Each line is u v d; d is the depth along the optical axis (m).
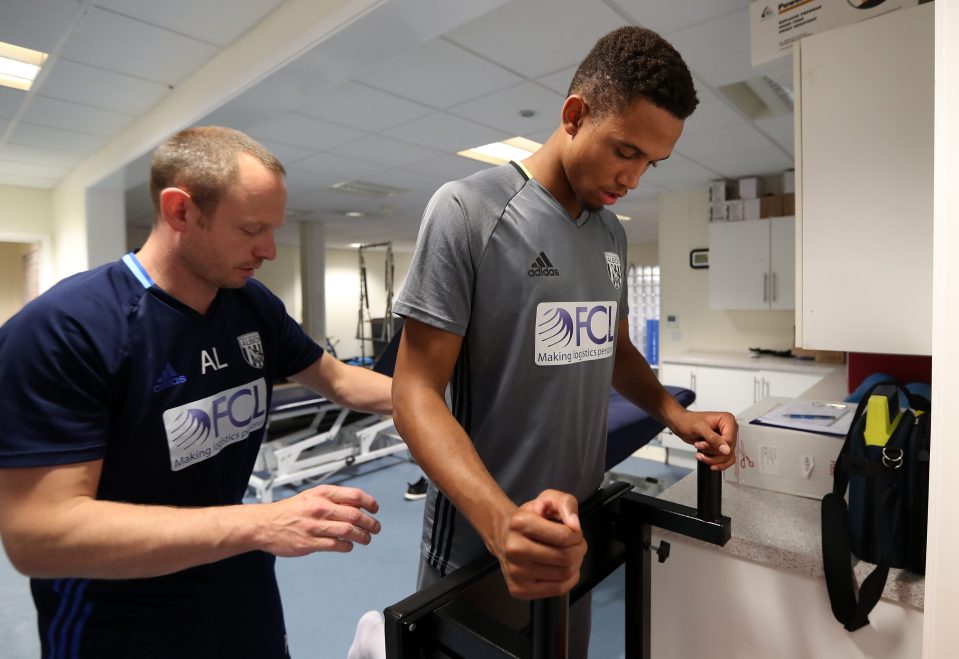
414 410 0.73
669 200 5.06
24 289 6.87
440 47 2.32
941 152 0.64
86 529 0.70
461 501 0.61
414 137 3.60
